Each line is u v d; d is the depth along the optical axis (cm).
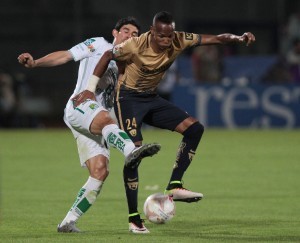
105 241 2478
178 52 2619
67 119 2658
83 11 8525
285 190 3916
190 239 2530
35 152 5722
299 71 7762
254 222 2958
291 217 3091
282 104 7525
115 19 8488
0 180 4309
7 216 3133
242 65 7738
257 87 7525
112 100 2744
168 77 7738
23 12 8638
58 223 2944
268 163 5025
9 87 8031
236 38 2655
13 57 8444
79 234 2647
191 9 8406
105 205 3450
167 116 2688
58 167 4866
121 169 4788
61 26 8606
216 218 3064
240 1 8444
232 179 4325
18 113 8106
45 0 8681
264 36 8444
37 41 8525
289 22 8138
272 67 7738
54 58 2652
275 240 2520
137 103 2648
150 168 4816
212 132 7212
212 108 7550
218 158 5303
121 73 2658
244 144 6169
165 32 2508
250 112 7544
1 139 6762
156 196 2644
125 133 2483
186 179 4328
